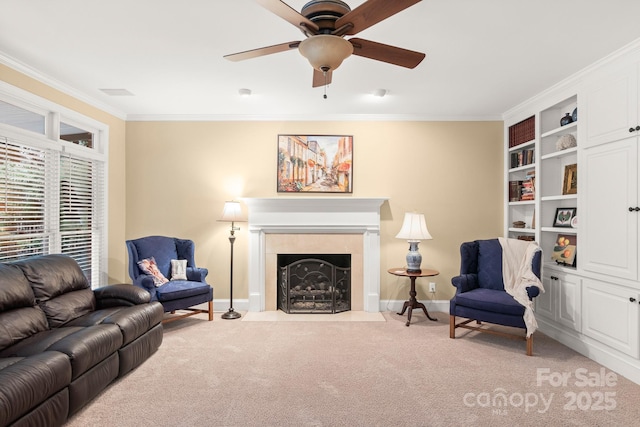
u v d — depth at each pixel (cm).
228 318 432
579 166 335
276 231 471
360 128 475
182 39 271
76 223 395
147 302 327
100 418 222
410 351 333
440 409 234
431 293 474
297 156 475
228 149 475
